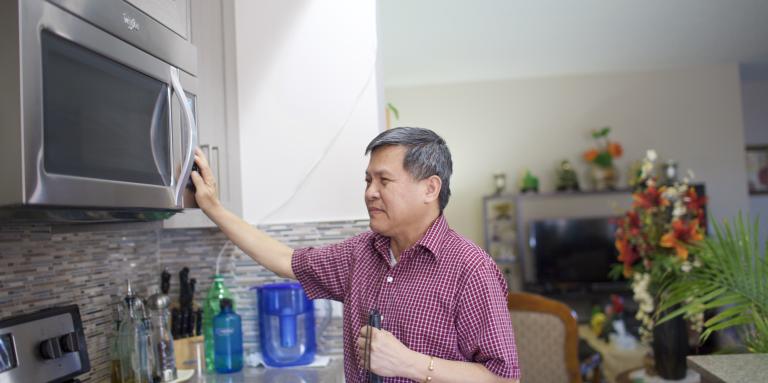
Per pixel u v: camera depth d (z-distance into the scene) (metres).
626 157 6.47
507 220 6.46
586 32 5.03
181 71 1.48
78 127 1.08
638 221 2.54
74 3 1.06
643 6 4.46
